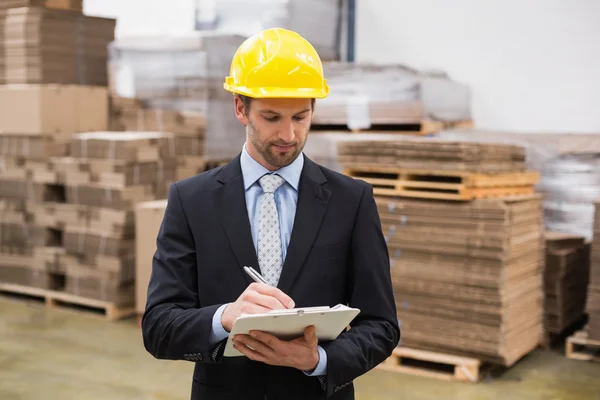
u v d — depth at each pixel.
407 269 4.80
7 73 6.77
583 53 6.61
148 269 5.84
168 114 6.51
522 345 4.83
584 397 4.39
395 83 6.06
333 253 1.87
